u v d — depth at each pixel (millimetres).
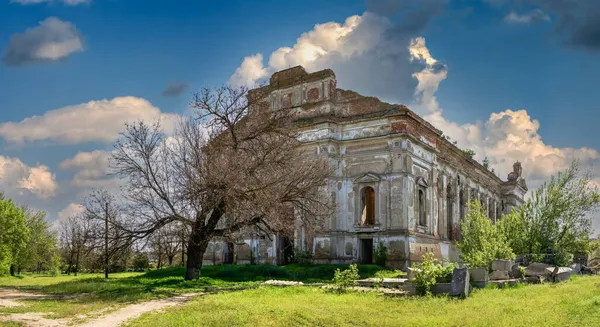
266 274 32062
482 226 30625
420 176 40656
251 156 27984
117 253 28312
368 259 40281
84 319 15031
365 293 20234
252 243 42188
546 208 33250
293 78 43031
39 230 66812
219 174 25859
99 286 25688
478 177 59625
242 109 28625
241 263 42594
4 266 47812
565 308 14359
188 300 19484
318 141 39625
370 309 15961
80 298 20281
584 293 17047
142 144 27453
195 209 27031
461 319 13500
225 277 30656
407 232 37312
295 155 29938
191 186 26562
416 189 39875
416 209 39625
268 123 29172
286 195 28297
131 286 25219
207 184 26125
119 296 20531
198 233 27406
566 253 31891
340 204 39625
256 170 27562
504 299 16703
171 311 16234
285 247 41469
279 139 29016
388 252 37625
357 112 40375
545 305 15156
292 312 15008
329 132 39750
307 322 13961
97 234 27188
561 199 33312
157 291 22375
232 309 15805
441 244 44031
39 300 19812
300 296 19438
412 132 39625
